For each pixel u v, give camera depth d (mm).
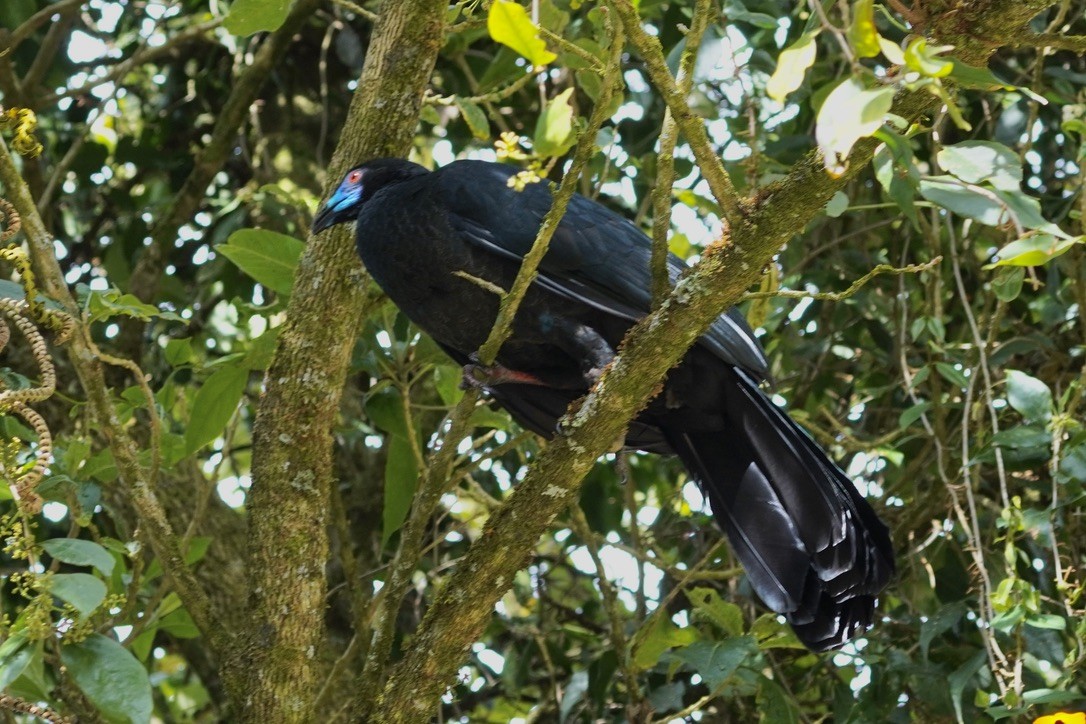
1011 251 4730
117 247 11758
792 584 7488
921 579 10359
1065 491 8656
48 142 13023
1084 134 7930
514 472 11328
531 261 6117
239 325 10234
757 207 5699
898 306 10172
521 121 12008
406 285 8070
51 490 7699
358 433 11367
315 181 12781
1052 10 10719
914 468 9930
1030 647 8320
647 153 10789
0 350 5945
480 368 8055
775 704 8312
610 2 5234
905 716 9031
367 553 11648
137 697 5895
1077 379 9641
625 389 6141
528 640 10945
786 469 7691
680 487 11148
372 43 8125
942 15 5180
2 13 10719
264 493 6887
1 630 6016
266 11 7430
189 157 12992
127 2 12891
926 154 10773
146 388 7199
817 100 8250
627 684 8695
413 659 6391
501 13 4691
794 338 11031
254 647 6590
